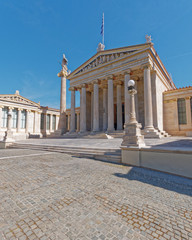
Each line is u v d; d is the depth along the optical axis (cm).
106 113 3009
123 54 2447
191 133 2175
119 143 1350
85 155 1062
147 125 1967
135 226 291
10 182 529
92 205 372
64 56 3441
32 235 261
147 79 2039
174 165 641
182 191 471
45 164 811
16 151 1387
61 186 495
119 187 495
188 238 258
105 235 263
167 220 314
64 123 3272
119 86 2797
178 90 2412
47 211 341
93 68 2733
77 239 253
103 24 2966
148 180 570
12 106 3462
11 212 335
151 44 2100
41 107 4147
